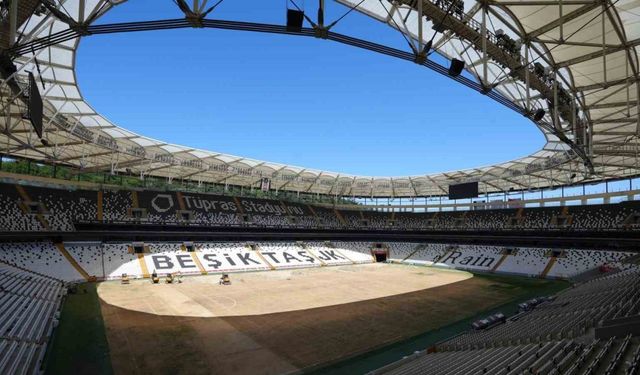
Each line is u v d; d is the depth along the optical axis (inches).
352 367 727.7
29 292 1127.0
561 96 871.1
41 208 1894.7
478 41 639.1
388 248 2842.0
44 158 1916.8
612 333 537.0
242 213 2672.2
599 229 2121.1
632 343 489.1
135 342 844.0
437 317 1114.1
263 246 2475.4
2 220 1684.3
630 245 1994.3
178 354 778.8
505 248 2413.9
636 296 764.0
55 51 912.9
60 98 1227.2
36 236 1723.7
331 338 901.2
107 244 1971.0
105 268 1775.3
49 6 431.8
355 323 1034.1
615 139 1242.0
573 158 1599.4
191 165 2012.8
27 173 2170.3
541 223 2466.8
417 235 2849.4
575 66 793.6
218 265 2074.3
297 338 896.9
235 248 2341.3
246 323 1018.1
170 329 948.0
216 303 1256.2
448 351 751.1
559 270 1989.4
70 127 1332.4
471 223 2780.5
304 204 3157.0
